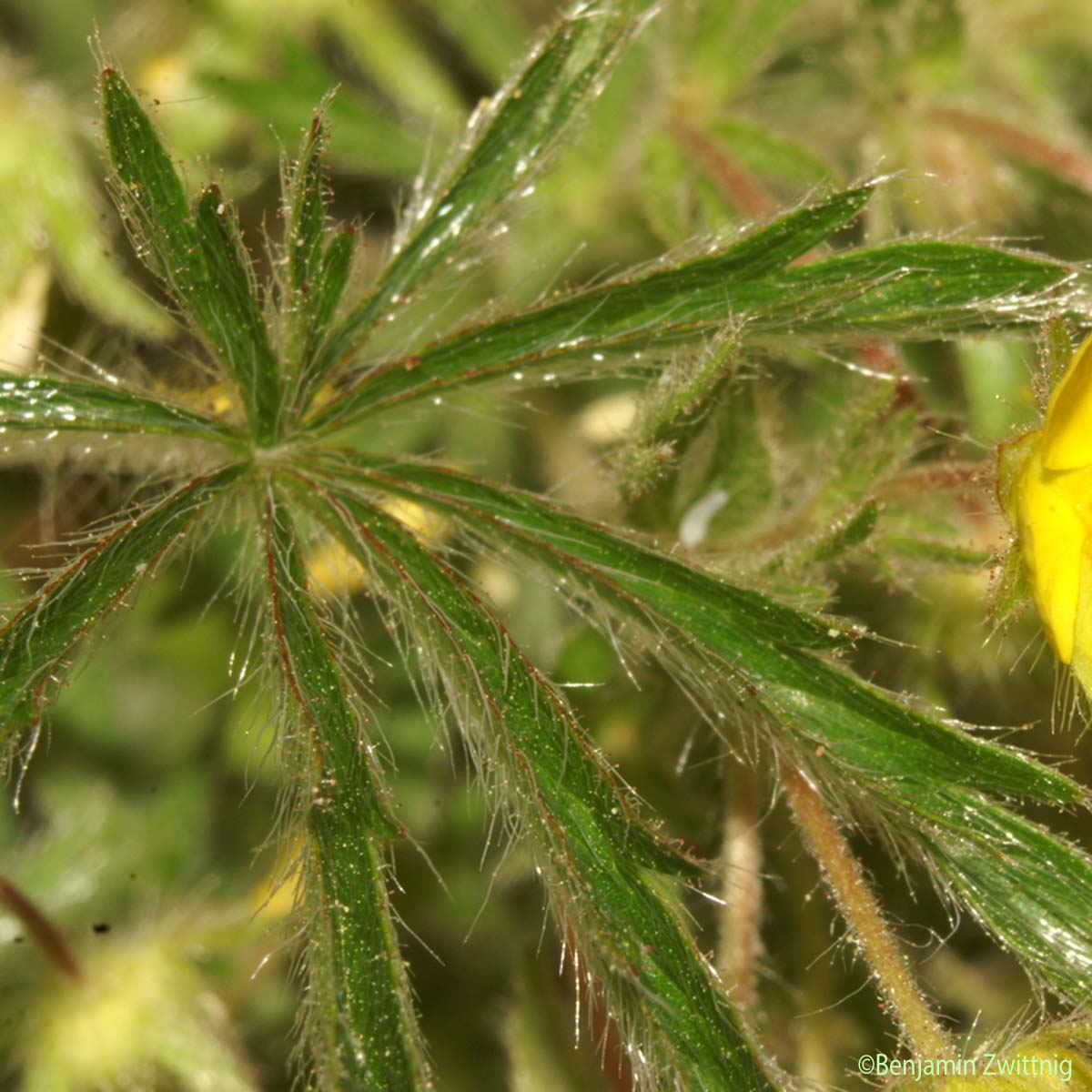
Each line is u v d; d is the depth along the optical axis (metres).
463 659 0.09
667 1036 0.09
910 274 0.09
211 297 0.09
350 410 0.09
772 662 0.09
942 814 0.09
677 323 0.09
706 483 0.09
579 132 0.09
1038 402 0.09
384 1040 0.09
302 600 0.09
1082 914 0.09
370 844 0.09
